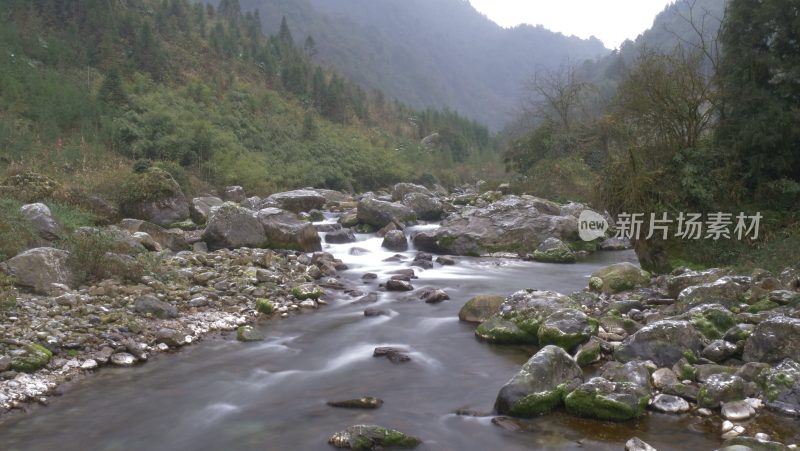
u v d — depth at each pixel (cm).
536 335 873
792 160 1236
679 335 737
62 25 4203
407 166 4688
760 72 1275
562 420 624
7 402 671
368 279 1377
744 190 1276
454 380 753
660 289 1121
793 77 1209
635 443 548
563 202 2541
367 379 763
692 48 1888
